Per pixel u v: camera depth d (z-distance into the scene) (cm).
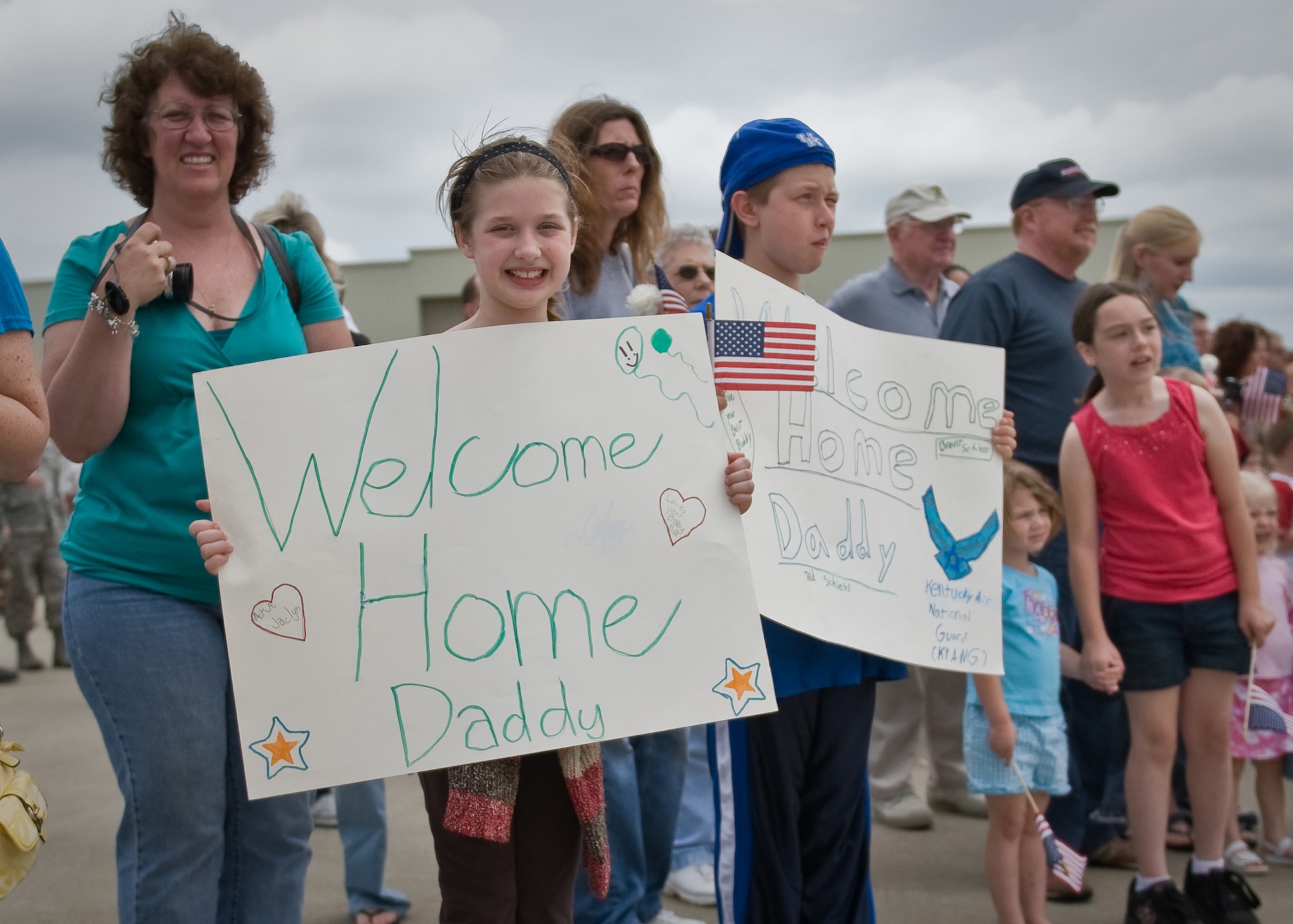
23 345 203
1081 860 309
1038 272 455
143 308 254
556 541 230
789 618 263
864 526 287
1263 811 442
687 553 235
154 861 240
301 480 224
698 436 239
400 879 414
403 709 219
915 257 541
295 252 286
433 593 224
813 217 289
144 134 260
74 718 701
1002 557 361
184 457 251
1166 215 479
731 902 279
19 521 884
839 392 290
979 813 486
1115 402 381
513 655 224
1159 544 368
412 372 230
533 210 230
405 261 2870
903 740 477
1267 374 541
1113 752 428
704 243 479
